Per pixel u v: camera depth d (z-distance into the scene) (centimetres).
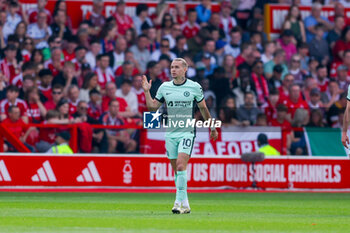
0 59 6119
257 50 6888
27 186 5216
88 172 5341
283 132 5728
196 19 7112
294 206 3653
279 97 6575
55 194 4675
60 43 6369
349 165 5684
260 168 5562
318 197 4719
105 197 4369
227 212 3034
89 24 6619
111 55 6494
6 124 5203
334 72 7206
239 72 6650
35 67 6150
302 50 7175
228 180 5528
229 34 7212
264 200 4244
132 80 6347
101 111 6069
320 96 6819
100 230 1961
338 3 7469
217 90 6450
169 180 5466
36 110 5931
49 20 6525
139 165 5431
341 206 3712
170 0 7138
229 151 5681
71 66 6219
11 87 5831
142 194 4828
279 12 7456
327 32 7394
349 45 7306
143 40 6694
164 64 6494
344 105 6744
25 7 6531
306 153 5838
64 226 2102
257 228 2125
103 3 6869
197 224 2228
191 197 4506
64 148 5453
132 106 6238
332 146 5847
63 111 5794
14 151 5572
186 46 6962
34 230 1950
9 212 2830
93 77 6147
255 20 7206
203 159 5494
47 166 5269
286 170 5597
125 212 2889
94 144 5594
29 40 6269
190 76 6588
